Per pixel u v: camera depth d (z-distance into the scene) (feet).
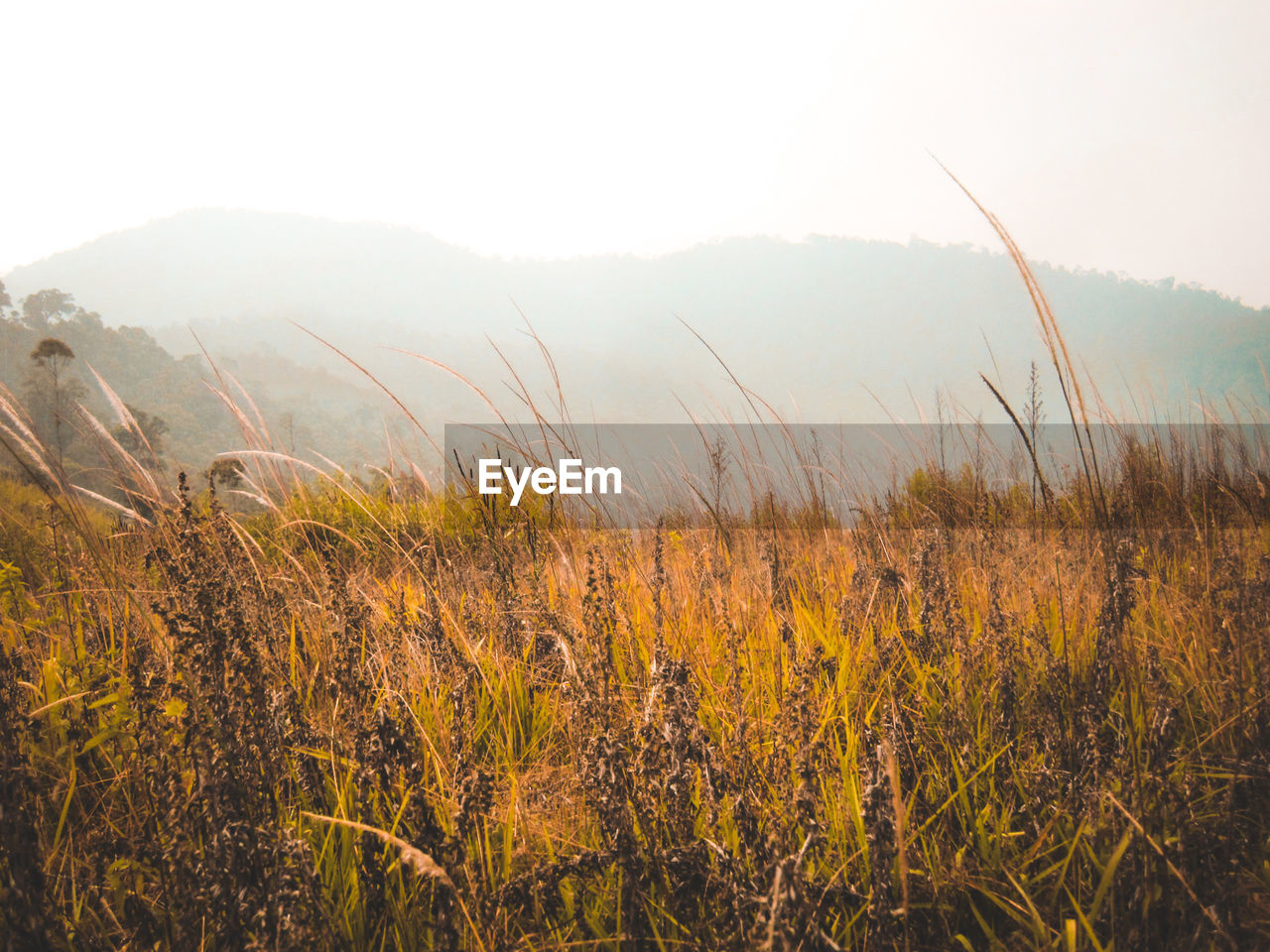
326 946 3.95
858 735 6.14
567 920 4.37
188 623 5.08
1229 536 9.48
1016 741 6.22
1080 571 8.92
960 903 4.70
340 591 7.61
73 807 5.82
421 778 4.69
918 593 8.93
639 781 4.92
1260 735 5.24
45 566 11.25
